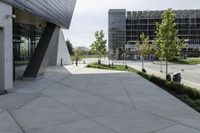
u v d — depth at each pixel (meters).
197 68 45.06
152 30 100.88
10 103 9.81
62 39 41.03
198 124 7.23
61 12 27.00
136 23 102.06
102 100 10.62
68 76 20.78
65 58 43.53
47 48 20.34
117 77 20.34
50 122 7.26
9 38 12.71
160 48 23.73
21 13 17.17
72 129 6.63
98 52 53.91
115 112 8.51
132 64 58.12
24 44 27.36
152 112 8.55
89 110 8.76
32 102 10.04
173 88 14.16
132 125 7.03
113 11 101.94
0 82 12.23
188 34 100.75
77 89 13.65
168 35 22.72
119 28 102.31
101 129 6.65
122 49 91.81
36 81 17.05
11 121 7.33
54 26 23.03
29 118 7.66
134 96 11.68
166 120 7.58
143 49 45.69
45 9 19.89
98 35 51.78
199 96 12.18
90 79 18.66
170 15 22.73
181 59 71.62
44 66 20.05
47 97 11.16
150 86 15.30
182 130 6.67
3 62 12.15
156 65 54.56
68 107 9.20
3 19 11.95
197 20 100.19
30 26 29.16
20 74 21.05
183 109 9.05
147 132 6.46
